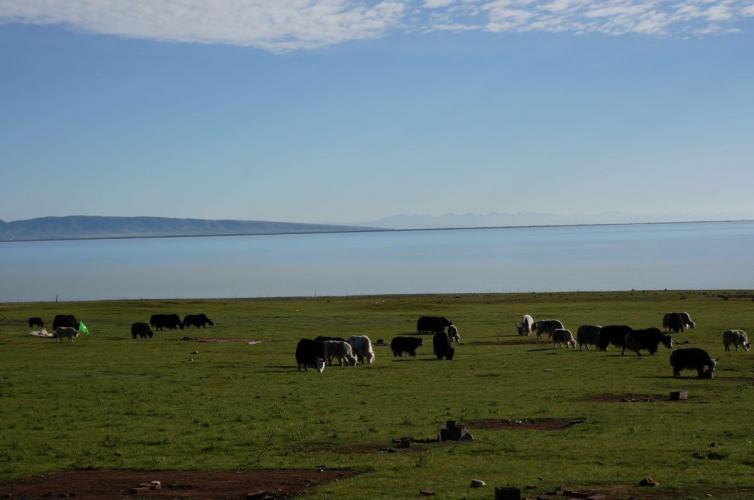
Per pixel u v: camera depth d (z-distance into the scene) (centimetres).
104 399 3750
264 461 2384
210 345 6562
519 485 2006
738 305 9850
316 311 10400
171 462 2397
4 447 2675
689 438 2600
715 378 4216
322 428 2919
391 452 2481
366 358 5328
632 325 7656
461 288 17575
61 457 2514
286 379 4447
